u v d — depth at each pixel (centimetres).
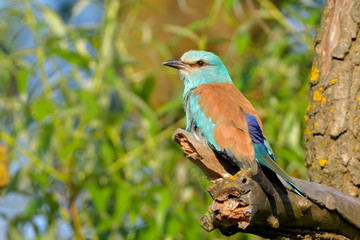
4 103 1158
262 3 1236
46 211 1138
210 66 1021
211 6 1543
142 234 1098
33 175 1102
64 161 1077
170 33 1520
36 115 1057
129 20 1221
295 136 1101
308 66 1186
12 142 1104
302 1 1223
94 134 1166
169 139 1183
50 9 1145
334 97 798
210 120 824
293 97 1158
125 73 1227
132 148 1189
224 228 658
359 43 801
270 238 683
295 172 1222
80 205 1195
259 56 1196
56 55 1153
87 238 1144
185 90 1037
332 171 788
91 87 1146
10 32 1324
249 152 761
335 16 818
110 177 1123
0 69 1193
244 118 807
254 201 626
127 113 1188
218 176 771
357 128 783
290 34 1224
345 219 684
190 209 1113
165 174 1140
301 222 669
